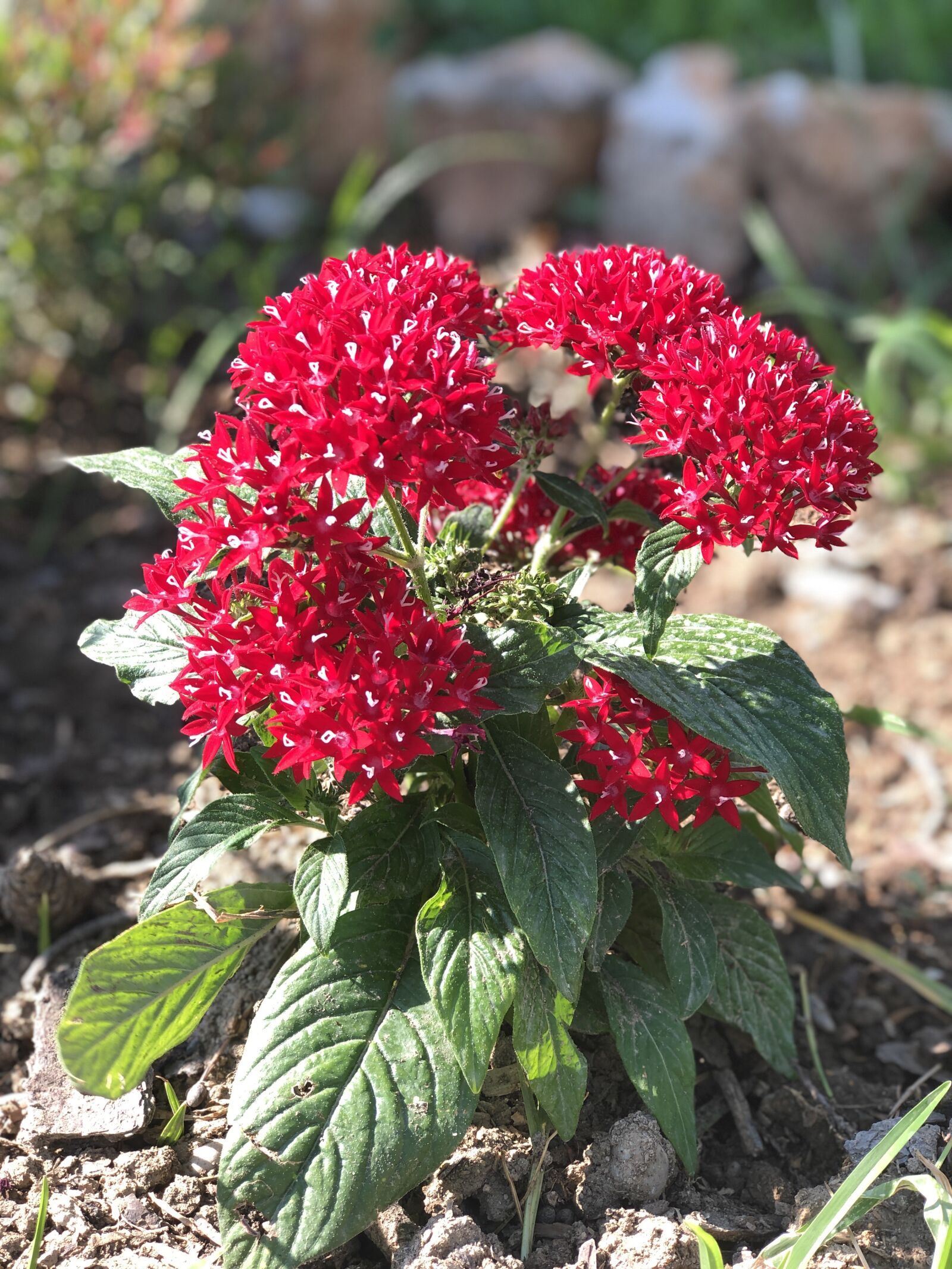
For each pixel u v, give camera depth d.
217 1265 0.31
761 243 0.78
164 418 0.77
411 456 0.26
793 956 0.45
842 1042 0.42
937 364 0.74
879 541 0.72
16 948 0.44
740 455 0.28
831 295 0.95
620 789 0.31
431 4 1.10
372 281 0.30
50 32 0.77
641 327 0.31
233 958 0.33
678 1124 0.33
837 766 0.30
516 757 0.31
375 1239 0.32
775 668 0.31
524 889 0.29
